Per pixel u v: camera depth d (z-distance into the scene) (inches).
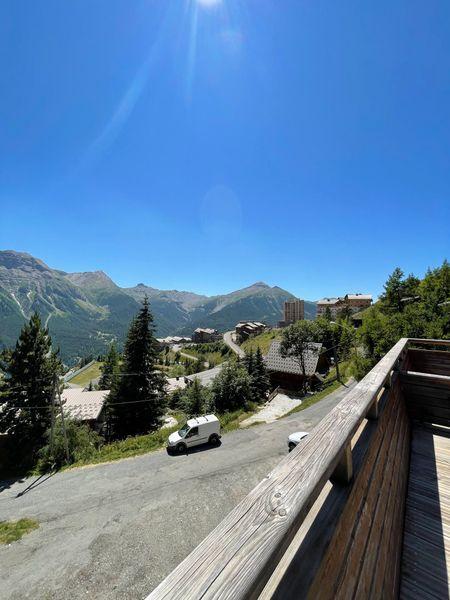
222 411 861.2
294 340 1268.5
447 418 157.0
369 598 53.6
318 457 45.9
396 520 88.9
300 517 35.2
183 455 477.4
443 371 217.5
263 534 31.1
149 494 354.6
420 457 139.1
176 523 288.8
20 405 854.5
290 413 696.4
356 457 68.1
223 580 25.9
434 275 684.1
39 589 222.8
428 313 579.5
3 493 443.2
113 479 421.7
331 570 41.6
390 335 628.7
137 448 559.8
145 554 250.1
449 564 84.3
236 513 34.1
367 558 56.9
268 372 1430.9
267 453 444.5
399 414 139.4
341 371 1214.3
